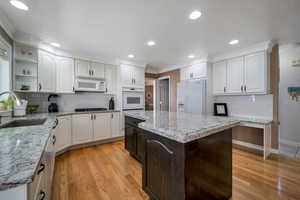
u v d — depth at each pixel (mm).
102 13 1734
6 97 2162
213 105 3691
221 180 1395
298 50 3461
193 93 3744
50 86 2809
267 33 2277
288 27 2084
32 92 2791
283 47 3232
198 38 2473
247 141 3174
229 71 3252
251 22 1946
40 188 841
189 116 2070
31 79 2619
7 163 616
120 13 1734
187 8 1638
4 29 1957
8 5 1573
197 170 1127
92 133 3236
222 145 1403
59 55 2990
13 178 496
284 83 3707
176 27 2078
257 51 2781
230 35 2348
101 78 3664
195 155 1108
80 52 3209
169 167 1153
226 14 1756
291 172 2078
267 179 1898
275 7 1617
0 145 858
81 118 3088
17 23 1968
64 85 3057
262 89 2715
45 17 1818
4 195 502
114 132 3586
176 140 1047
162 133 1165
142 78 4168
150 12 1715
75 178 1952
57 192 1656
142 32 2238
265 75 2680
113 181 1894
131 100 3951
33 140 966
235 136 3373
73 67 3205
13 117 2156
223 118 1824
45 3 1544
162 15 1777
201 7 1621
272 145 2801
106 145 3340
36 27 2074
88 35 2336
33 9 1646
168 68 4789
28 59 2500
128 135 2689
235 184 1790
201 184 1165
